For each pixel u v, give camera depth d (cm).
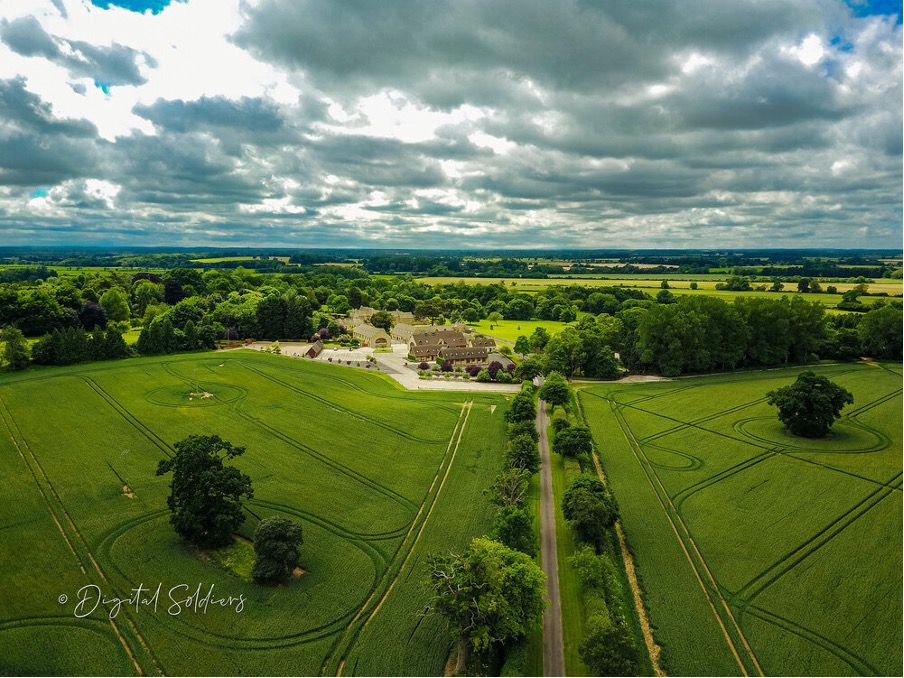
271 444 9156
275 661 4616
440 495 7700
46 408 9944
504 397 12950
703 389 13738
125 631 4822
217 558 5912
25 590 5225
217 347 16650
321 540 6425
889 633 5116
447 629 5081
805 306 16575
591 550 5741
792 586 5809
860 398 12594
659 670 4709
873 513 7275
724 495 7856
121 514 6650
